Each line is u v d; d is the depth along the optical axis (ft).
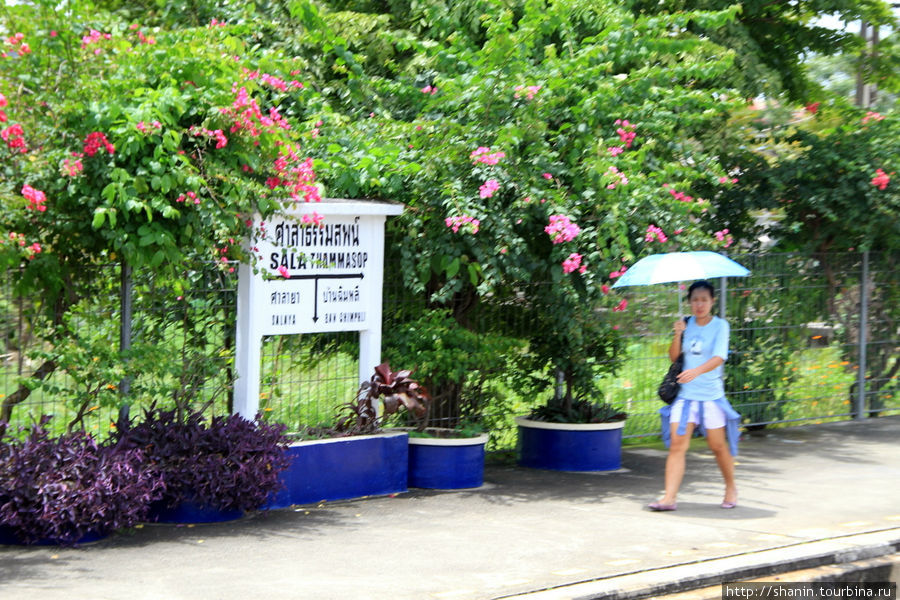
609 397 38.40
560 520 26.43
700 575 21.61
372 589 20.20
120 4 38.19
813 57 47.21
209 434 25.44
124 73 25.00
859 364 44.68
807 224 43.04
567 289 30.68
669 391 27.78
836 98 43.60
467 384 33.94
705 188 40.29
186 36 27.55
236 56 27.71
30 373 25.39
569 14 33.32
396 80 35.50
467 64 32.60
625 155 31.17
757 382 41.73
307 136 29.71
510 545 23.76
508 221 29.14
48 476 22.72
